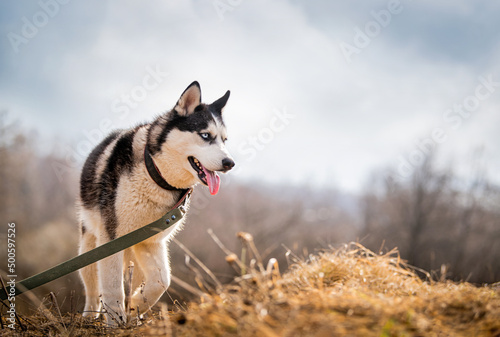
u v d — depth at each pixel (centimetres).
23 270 1680
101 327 285
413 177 2722
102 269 331
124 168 353
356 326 174
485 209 2622
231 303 209
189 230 2102
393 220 2748
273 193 2598
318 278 317
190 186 373
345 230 2783
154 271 348
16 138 2048
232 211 2366
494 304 204
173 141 356
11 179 2084
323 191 2955
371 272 337
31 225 2045
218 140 379
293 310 188
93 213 368
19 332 277
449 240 2573
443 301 211
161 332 216
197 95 380
